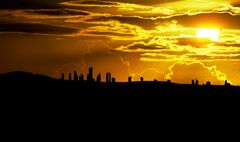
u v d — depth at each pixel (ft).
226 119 332.80
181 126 316.60
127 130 305.73
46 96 375.45
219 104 367.66
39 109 343.05
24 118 318.86
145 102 371.35
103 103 366.63
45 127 303.27
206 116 340.59
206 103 371.15
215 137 297.33
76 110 344.90
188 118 334.85
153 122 324.19
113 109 352.49
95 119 326.44
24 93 378.73
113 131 302.86
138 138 291.58
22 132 290.97
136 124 319.27
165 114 344.49
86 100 371.35
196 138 294.25
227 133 304.30
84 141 279.90
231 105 364.58
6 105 347.15
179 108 358.43
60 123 313.12
